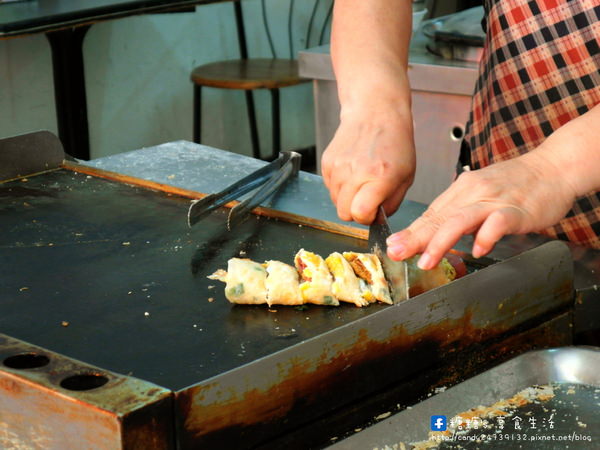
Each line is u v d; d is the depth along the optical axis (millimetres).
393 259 1149
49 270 1322
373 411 1105
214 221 1476
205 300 1234
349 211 1338
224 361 1108
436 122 2324
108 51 3924
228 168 1690
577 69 1481
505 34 1527
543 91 1518
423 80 2273
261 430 1030
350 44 1477
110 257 1357
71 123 3330
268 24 4539
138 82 4098
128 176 1616
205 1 3293
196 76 3814
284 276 1209
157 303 1230
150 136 4234
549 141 1199
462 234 1130
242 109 4555
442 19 2439
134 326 1180
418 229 1148
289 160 1617
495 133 1592
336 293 1212
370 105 1400
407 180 1365
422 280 1177
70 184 1616
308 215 1475
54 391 965
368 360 1095
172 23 4156
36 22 2797
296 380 1046
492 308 1185
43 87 3762
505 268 1188
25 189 1592
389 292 1231
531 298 1221
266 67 3969
